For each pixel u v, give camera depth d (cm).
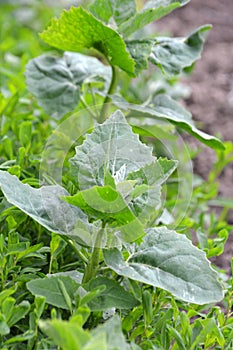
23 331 53
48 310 57
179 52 71
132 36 75
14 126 75
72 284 51
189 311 56
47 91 74
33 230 65
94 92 78
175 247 54
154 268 53
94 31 65
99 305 51
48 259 62
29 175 66
